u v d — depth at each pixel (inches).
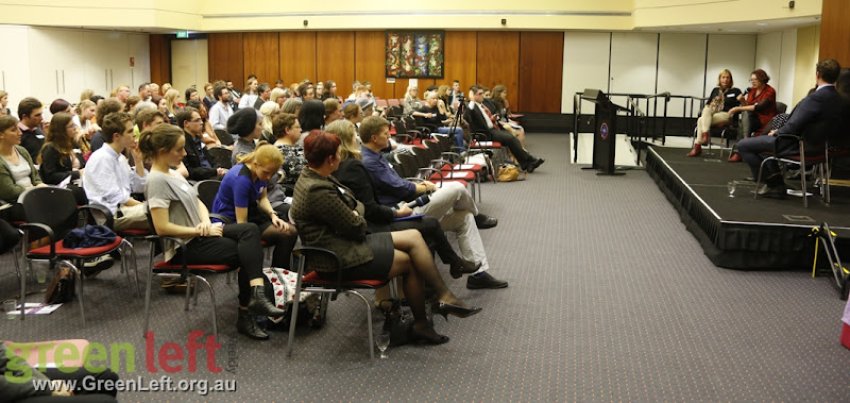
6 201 189.2
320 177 148.8
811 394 132.4
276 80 691.4
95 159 189.2
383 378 137.9
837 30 318.0
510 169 385.1
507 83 658.2
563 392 132.3
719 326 167.2
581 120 601.6
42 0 604.1
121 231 185.3
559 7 622.5
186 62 714.8
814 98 241.1
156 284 195.8
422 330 154.4
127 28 648.4
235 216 172.7
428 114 465.7
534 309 178.2
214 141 307.6
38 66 609.9
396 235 151.9
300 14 657.6
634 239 252.4
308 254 145.0
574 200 328.8
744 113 373.1
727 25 534.9
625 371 141.9
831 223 214.4
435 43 658.8
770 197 259.8
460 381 136.8
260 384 134.8
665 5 554.3
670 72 633.0
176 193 156.6
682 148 429.1
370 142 183.6
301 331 162.6
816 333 163.0
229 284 196.2
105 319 169.0
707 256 226.7
